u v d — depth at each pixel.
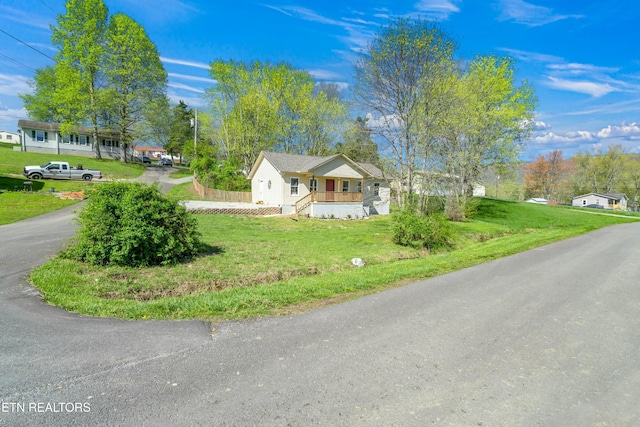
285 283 6.93
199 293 6.45
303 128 37.03
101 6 33.91
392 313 5.06
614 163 64.81
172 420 2.48
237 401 2.74
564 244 13.66
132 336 3.95
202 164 33.09
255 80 34.69
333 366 3.37
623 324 4.74
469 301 5.76
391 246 13.44
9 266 6.79
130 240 7.34
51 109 44.41
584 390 3.04
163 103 40.19
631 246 13.08
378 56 18.31
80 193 22.12
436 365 3.45
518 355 3.72
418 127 18.64
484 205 32.41
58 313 4.58
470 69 24.31
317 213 23.16
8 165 30.38
